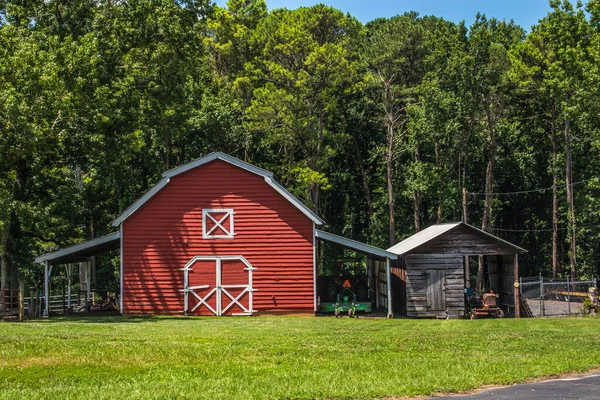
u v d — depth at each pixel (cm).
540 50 5694
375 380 1471
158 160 5619
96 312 3597
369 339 2103
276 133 5750
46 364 1609
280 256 3369
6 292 3306
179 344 1912
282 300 3359
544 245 7056
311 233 3381
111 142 3791
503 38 6444
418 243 3588
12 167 3462
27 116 3061
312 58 5553
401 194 6850
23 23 3694
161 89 4250
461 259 3544
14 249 3547
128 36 3997
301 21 6166
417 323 2823
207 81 6181
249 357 1750
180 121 4928
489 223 6362
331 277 3753
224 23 6625
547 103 6094
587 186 6122
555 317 3509
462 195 6400
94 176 4662
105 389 1372
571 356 1842
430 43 6431
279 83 6091
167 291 3356
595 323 2814
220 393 1328
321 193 7169
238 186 3384
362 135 7131
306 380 1463
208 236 3369
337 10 6250
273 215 3378
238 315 3331
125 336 2112
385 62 6488
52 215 3444
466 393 1390
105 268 5500
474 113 5881
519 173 6869
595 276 6225
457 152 6525
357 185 7381
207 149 5700
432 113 5984
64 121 3266
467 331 2403
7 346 1814
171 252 3366
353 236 7369
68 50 3450
